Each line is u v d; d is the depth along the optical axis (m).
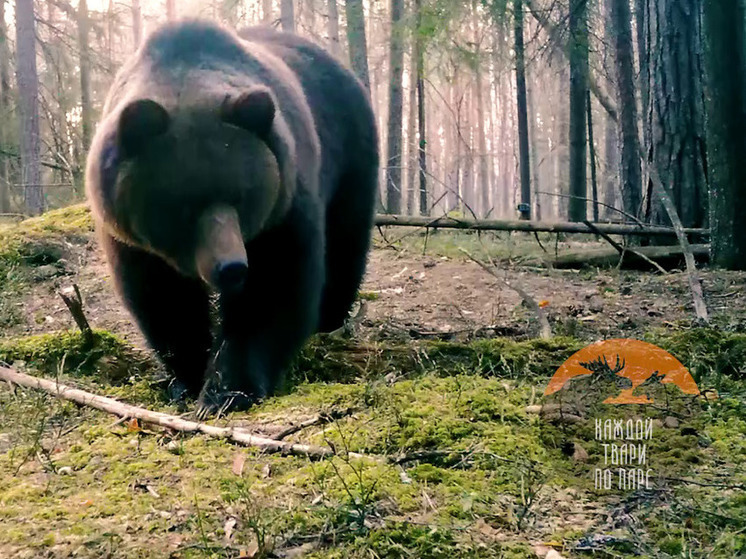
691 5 10.43
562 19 12.30
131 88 4.32
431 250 10.63
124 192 3.95
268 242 4.61
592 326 6.40
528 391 4.21
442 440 3.44
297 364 5.34
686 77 10.45
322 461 3.23
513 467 3.17
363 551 2.54
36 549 2.57
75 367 5.16
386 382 4.45
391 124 20.00
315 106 5.96
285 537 2.64
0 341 5.42
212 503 2.89
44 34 25.72
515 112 48.22
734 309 6.79
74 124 21.16
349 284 6.82
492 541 2.59
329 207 6.48
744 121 8.27
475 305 7.43
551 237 12.98
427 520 2.73
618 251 9.74
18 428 3.75
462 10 14.02
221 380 4.55
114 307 6.92
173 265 4.27
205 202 3.85
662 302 7.25
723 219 8.56
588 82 17.78
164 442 3.60
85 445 3.55
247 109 3.90
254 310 4.73
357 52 19.34
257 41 6.21
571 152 19.22
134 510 2.85
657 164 10.74
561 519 2.78
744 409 3.88
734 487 2.95
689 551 2.48
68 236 8.66
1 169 20.02
